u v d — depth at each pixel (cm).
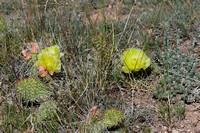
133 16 139
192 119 94
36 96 94
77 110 93
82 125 91
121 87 105
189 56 110
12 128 92
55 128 90
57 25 125
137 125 93
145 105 99
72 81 101
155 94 100
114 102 98
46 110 91
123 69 102
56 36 119
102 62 103
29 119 92
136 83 103
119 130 91
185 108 97
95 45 106
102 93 100
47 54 100
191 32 123
